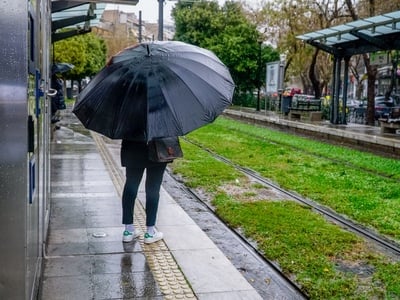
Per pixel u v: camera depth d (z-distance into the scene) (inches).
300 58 1075.9
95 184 300.2
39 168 145.0
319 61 1138.0
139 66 167.0
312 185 339.3
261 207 274.5
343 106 751.7
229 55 1178.0
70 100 1342.3
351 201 295.6
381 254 205.2
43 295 147.2
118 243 194.5
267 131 743.7
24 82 99.0
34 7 120.3
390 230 240.5
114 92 166.1
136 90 162.4
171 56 170.4
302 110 855.1
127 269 169.6
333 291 164.6
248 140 616.7
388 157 496.1
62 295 147.7
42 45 158.7
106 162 384.2
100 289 153.0
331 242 215.5
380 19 540.7
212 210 274.8
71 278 160.1
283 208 273.0
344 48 725.9
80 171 343.3
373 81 781.3
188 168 397.4
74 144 486.9
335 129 642.2
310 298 160.7
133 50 177.5
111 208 244.8
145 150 186.9
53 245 189.9
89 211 238.5
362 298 159.8
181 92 161.9
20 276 98.3
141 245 193.5
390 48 612.7
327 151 519.2
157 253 185.6
